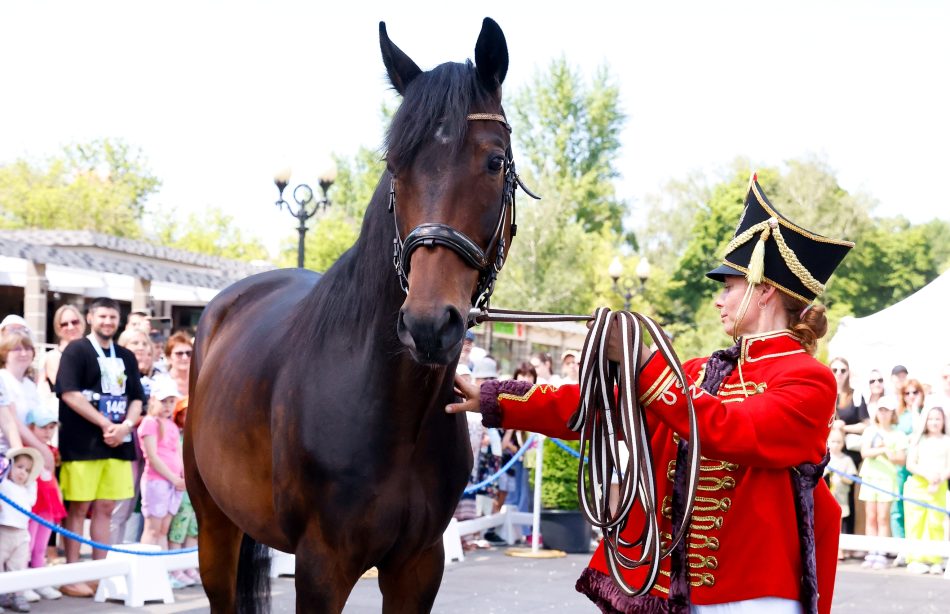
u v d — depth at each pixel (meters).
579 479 2.24
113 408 5.82
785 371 2.26
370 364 2.52
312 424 2.59
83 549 7.13
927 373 11.48
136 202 47.12
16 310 17.20
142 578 5.61
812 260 2.33
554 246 35.41
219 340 3.57
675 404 2.13
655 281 41.84
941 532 7.98
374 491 2.54
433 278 2.19
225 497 3.13
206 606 5.59
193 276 17.91
